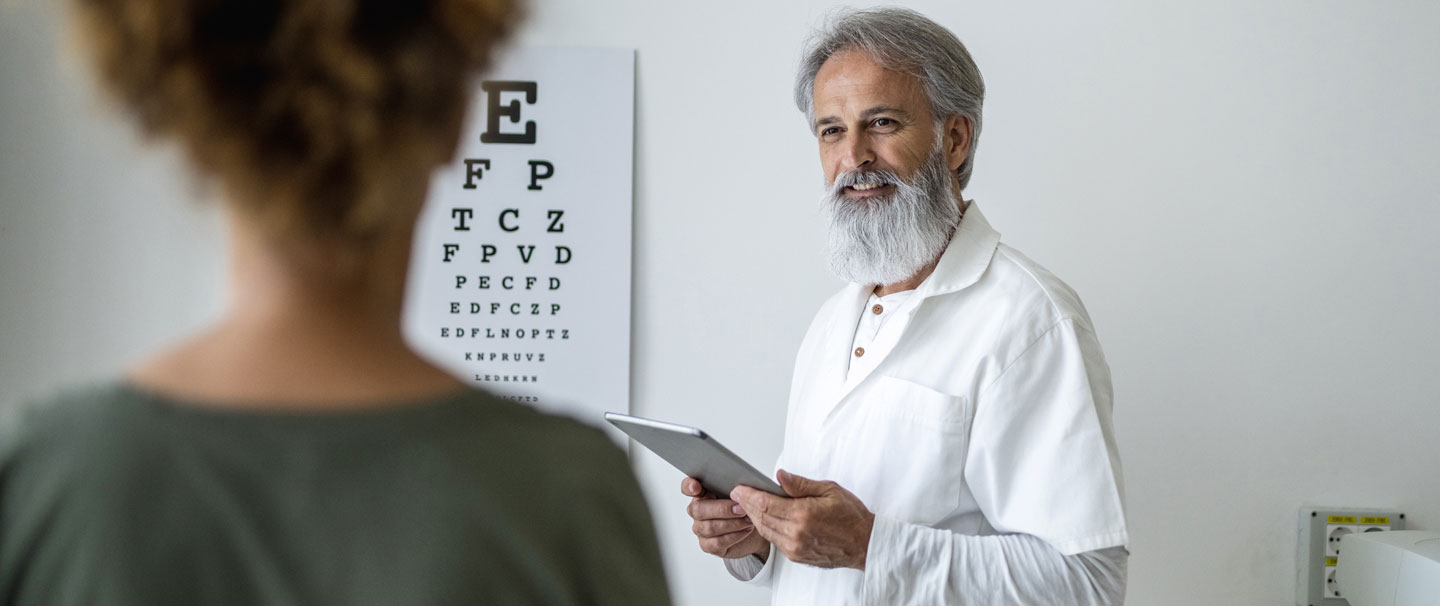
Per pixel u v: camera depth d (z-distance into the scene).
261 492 0.40
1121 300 2.00
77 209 1.95
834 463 1.54
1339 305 2.00
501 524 0.41
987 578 1.34
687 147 2.03
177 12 0.38
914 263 1.54
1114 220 2.01
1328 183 2.00
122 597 0.38
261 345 0.42
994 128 2.01
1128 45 2.01
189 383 0.41
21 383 1.95
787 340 2.04
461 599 0.40
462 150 0.45
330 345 0.42
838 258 1.59
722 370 2.04
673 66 2.03
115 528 0.39
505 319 2.01
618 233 2.02
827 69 1.59
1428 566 1.70
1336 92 2.00
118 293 1.96
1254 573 2.00
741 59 2.03
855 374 1.55
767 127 2.03
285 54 0.39
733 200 2.03
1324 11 2.00
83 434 0.40
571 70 2.01
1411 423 2.00
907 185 1.54
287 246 0.41
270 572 0.39
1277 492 2.00
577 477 0.44
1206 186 2.00
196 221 0.42
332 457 0.40
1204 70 2.00
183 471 0.40
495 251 2.01
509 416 0.45
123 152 0.41
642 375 2.04
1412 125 2.00
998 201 2.01
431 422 0.42
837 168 1.59
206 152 0.40
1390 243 2.00
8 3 0.42
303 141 0.39
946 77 1.55
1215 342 2.00
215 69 0.39
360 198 0.40
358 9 0.40
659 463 2.04
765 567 1.61
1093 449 1.38
